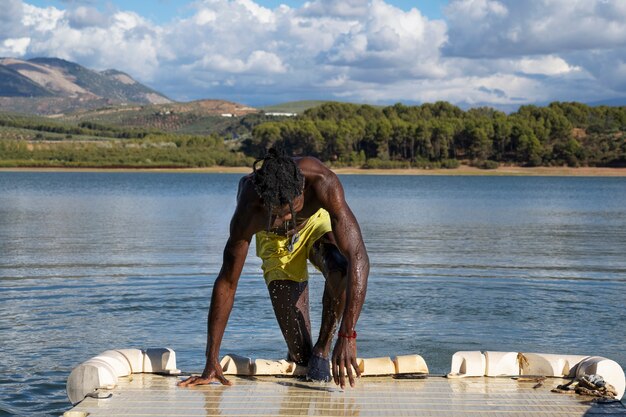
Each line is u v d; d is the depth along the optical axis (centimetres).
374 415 441
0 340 778
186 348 748
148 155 13650
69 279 1195
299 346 558
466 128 13262
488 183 8606
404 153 13225
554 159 12988
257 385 512
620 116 14875
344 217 485
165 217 2805
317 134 12781
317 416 439
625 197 5219
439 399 475
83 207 3466
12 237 1933
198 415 439
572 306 988
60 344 762
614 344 772
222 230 2194
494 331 830
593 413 446
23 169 12900
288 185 460
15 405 581
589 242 1900
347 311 471
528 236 2080
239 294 1059
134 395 482
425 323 871
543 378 526
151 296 1045
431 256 1540
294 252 544
